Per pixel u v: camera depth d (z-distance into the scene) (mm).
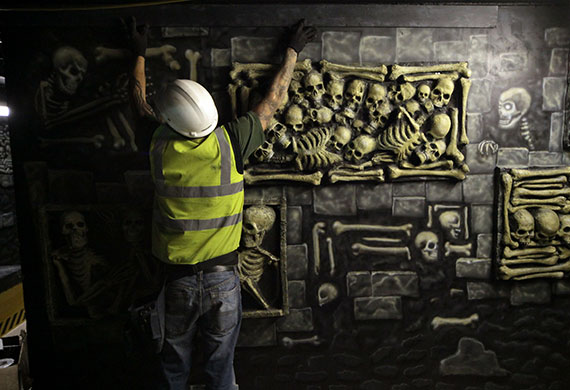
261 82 1843
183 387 1679
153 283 1912
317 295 1994
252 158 1884
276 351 2023
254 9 1812
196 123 1413
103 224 1895
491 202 1971
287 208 1944
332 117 1896
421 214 1975
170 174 1445
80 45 1810
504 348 2062
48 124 1842
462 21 1853
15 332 2729
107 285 1911
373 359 2049
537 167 1949
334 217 1962
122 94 1842
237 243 1613
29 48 1800
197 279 1526
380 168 1934
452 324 2039
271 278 1983
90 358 1981
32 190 1883
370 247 1982
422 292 2016
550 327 2057
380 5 1835
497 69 1896
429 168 1927
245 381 2041
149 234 1897
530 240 1967
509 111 1921
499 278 1985
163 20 1803
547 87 1912
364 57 1868
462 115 1896
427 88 1866
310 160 1885
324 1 1819
